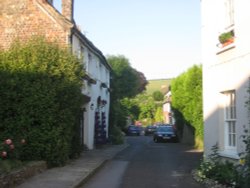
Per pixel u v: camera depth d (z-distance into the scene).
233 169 12.27
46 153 16.94
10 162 13.59
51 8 22.20
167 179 14.97
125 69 60.56
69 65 17.75
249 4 12.32
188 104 32.47
